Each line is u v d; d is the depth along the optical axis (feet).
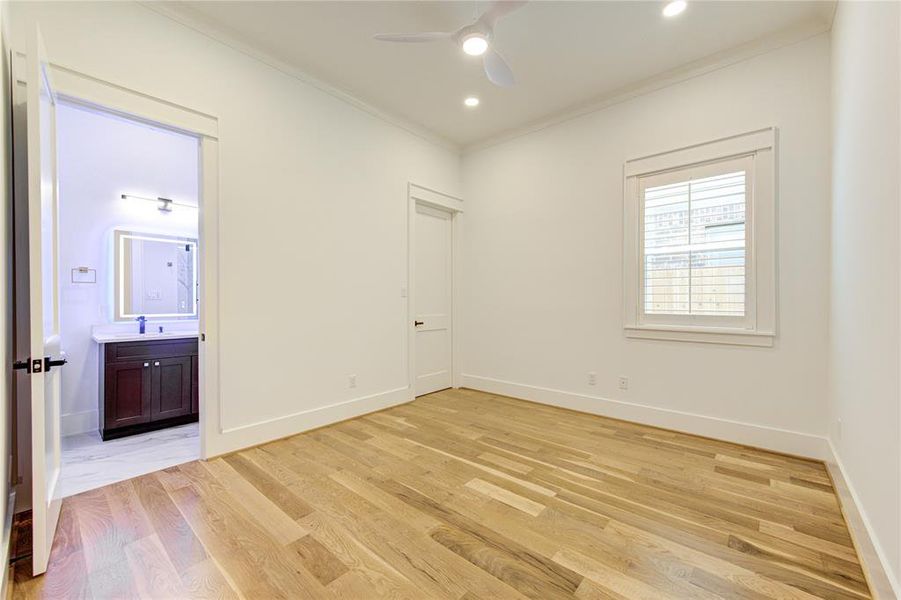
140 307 11.96
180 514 6.35
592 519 6.23
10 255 6.02
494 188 14.35
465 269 15.28
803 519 6.22
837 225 7.57
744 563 5.21
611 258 11.48
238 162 8.96
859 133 6.05
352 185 11.41
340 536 5.78
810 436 8.53
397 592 4.70
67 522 6.12
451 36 7.32
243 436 8.99
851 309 6.51
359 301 11.58
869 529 5.31
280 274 9.70
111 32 7.19
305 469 8.00
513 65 9.95
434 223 14.70
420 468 8.05
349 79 10.57
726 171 9.55
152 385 10.65
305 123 10.25
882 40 4.99
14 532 5.82
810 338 8.54
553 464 8.25
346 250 11.22
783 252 8.81
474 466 8.16
